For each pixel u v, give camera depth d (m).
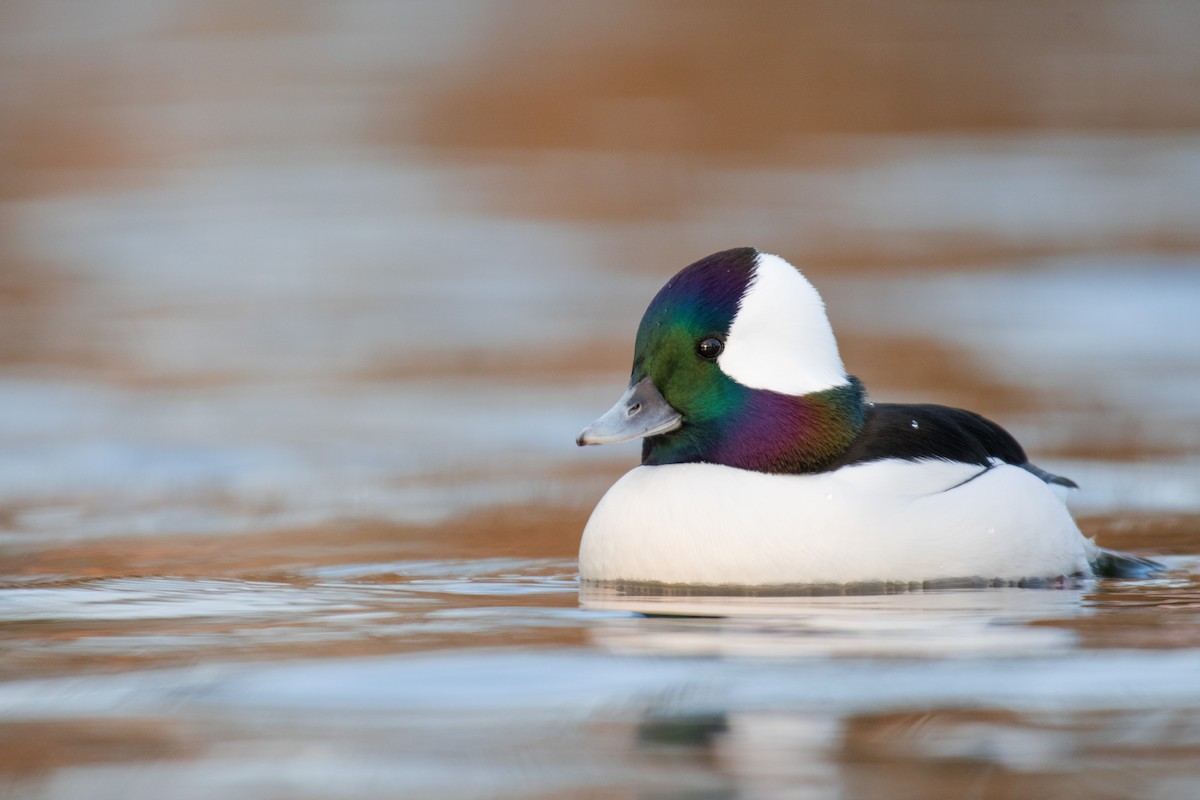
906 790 5.23
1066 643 7.10
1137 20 42.38
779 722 5.90
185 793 5.27
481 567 9.66
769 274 8.95
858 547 8.55
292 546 10.44
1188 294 21.91
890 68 38.62
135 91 38.75
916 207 28.92
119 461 13.59
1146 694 6.23
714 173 32.19
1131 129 35.81
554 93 37.50
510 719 5.97
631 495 8.84
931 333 19.67
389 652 7.05
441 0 44.25
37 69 40.28
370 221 28.23
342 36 42.81
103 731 5.90
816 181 31.34
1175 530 10.78
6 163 33.22
